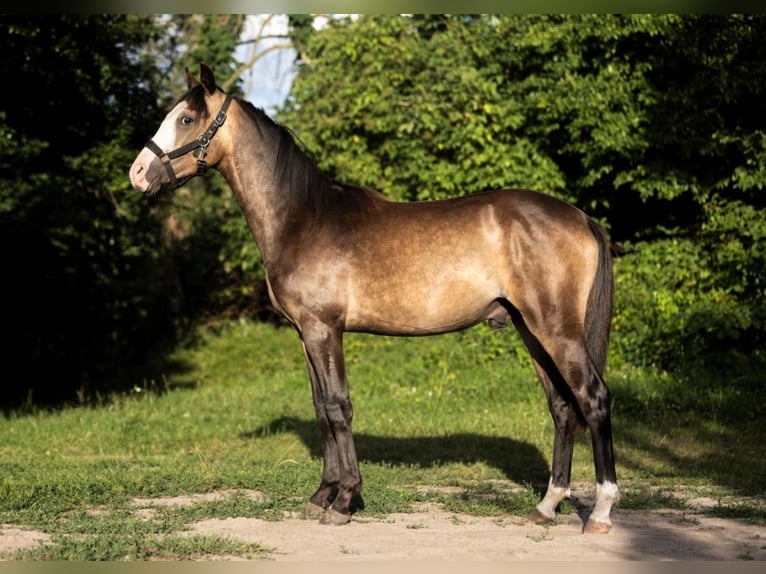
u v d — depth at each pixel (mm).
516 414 9539
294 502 5957
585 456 7688
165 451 8383
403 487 6480
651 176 11977
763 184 11375
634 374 10805
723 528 5270
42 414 10672
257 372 13977
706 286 11836
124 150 11781
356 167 13133
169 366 14945
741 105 12125
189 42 17047
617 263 12406
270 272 5512
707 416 9211
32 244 11812
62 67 10469
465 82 12500
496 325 5512
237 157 5539
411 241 5332
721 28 11805
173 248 16656
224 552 4645
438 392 10820
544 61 12883
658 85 12258
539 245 5188
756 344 11156
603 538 5008
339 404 5359
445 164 12711
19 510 5652
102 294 14039
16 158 10875
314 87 13734
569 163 13258
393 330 5418
